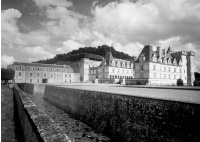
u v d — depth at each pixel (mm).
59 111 19219
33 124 4938
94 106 12727
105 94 11438
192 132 5465
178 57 63531
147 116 7512
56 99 23188
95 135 10586
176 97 10281
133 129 8305
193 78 64250
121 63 73062
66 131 11438
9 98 23922
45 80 76500
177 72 60906
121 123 9289
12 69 63875
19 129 9078
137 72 55719
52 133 3936
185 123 5719
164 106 6672
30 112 6258
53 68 79500
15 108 15789
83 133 11000
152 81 49000
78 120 14633
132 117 8484
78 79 85812
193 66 64812
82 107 14820
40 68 76125
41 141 3666
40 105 23719
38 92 37562
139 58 55594
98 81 62281
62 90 21109
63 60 116375
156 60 54656
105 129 10703
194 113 5434
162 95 11812
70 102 17938
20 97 11500
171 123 6281
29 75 73000
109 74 67000
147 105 7582
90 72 84562
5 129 8930
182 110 5879
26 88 46875
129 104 8844
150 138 7188
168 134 6359
